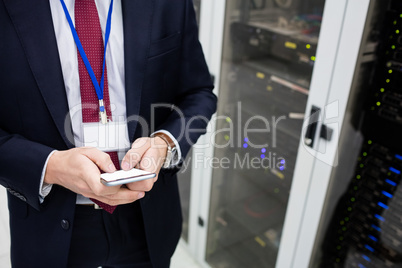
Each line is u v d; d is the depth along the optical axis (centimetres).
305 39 176
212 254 262
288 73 190
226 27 194
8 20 95
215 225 254
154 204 130
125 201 99
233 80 214
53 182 101
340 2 130
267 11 190
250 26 200
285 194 214
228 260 256
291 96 191
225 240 262
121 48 110
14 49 96
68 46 103
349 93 137
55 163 97
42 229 118
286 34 184
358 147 153
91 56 106
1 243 254
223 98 217
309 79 179
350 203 168
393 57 132
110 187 91
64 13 102
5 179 103
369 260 170
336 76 139
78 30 104
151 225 131
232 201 252
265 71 202
